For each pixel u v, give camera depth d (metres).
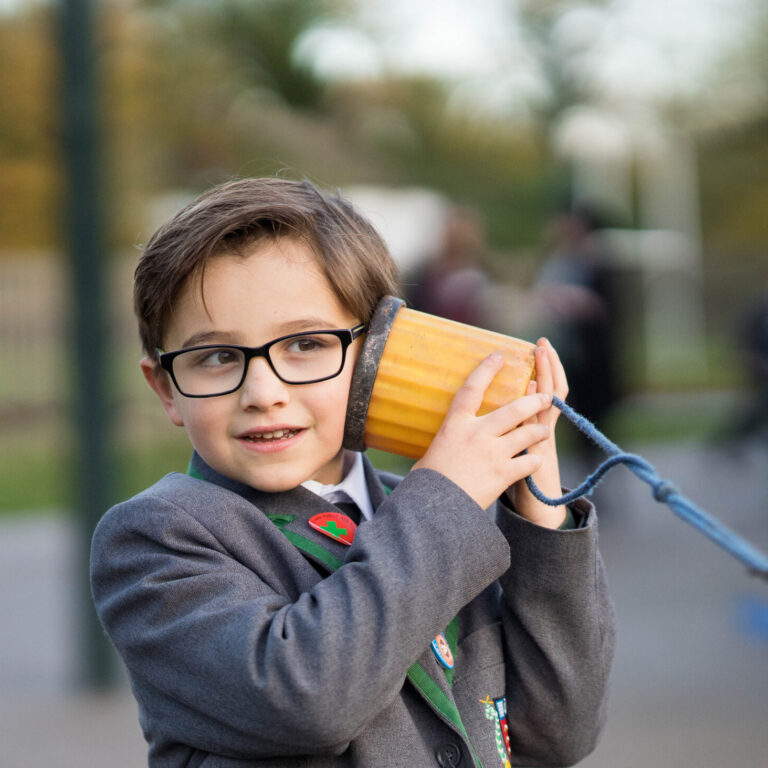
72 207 4.74
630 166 24.95
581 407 8.00
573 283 7.93
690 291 24.73
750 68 24.86
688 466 10.84
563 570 1.75
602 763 3.99
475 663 1.80
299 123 22.95
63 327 4.82
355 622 1.52
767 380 10.54
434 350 1.73
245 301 1.66
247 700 1.53
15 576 7.15
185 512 1.68
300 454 1.69
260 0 23.44
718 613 5.86
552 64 26.67
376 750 1.62
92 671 4.88
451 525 1.60
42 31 13.37
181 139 18.27
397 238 16.89
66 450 5.34
